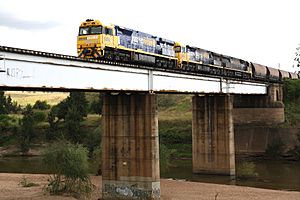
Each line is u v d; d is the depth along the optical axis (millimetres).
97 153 61531
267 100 87812
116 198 41906
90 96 159500
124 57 45500
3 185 52906
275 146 81875
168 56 55625
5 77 26406
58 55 30312
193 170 65812
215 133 64125
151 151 40469
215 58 70500
